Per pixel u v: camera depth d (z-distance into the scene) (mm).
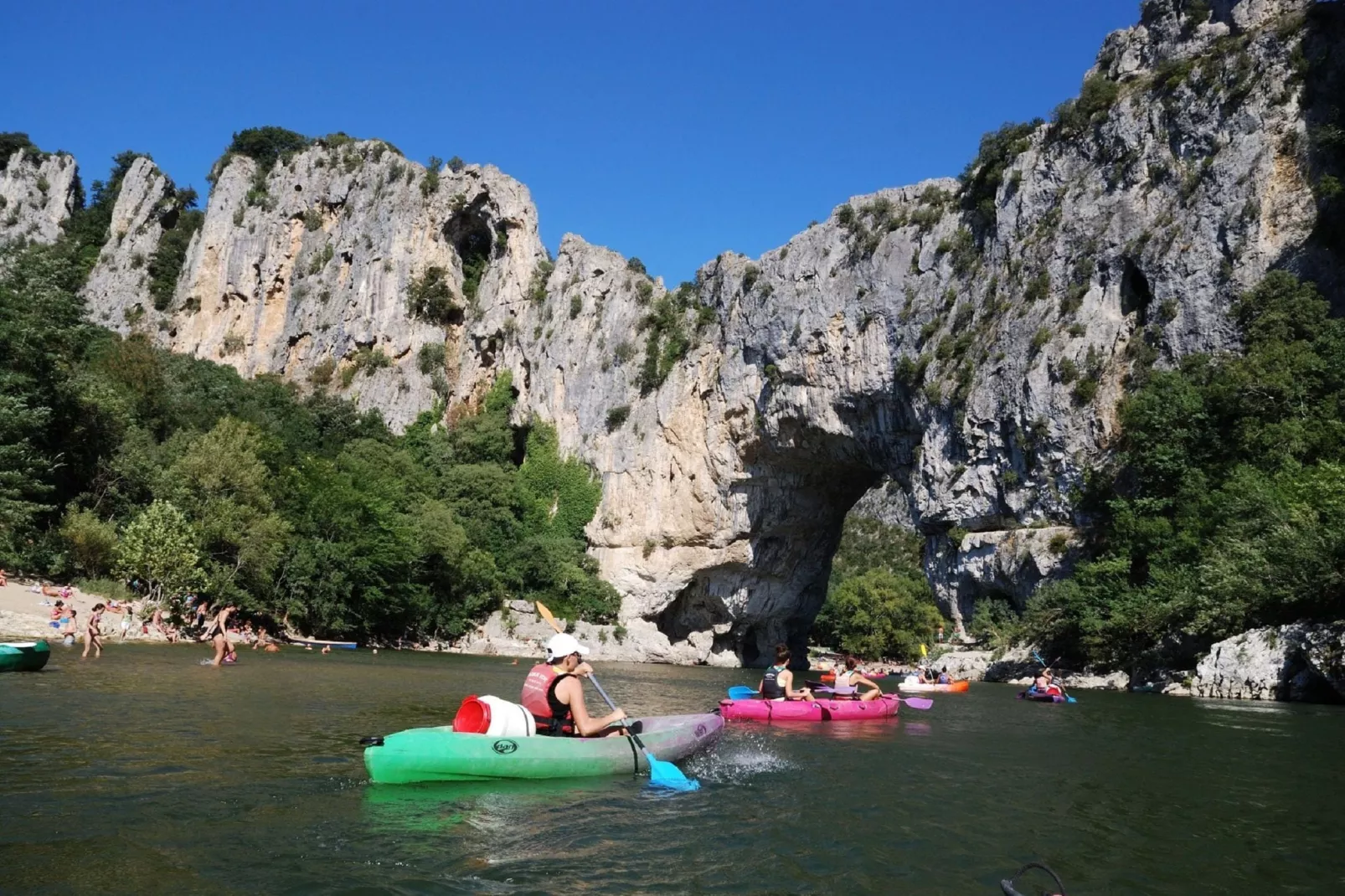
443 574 58250
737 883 7867
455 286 83375
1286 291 38906
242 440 49500
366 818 9430
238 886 7281
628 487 67625
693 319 68188
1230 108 43156
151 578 39719
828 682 24266
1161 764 14688
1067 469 44375
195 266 88625
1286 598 27562
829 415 58719
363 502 52344
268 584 46125
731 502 65125
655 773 11805
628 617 65562
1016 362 47469
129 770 11180
